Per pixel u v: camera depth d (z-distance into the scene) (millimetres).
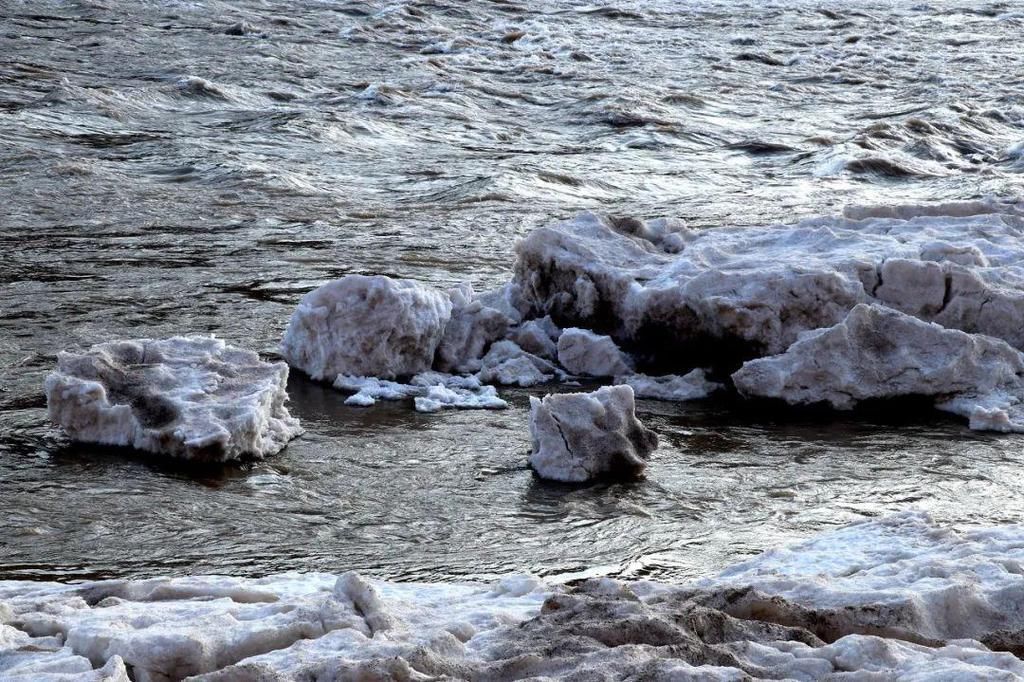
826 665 9891
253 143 43531
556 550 15297
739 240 23969
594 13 76688
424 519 16141
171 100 48656
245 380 18938
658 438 18094
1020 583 11594
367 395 20562
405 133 46719
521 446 18719
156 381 18734
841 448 18812
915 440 19172
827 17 78875
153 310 25125
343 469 17703
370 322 21234
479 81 55719
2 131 42281
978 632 11164
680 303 21812
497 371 21703
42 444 18188
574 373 22203
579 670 9445
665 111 51719
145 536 15469
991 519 16234
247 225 33281
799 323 21469
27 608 11570
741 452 18609
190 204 35344
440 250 31406
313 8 72438
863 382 20438
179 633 10453
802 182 41781
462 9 74562
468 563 14898
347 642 10375
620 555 15156
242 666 9516
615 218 24578
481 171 40844
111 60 55438
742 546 15430
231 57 57719
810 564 13023
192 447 17531
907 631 10914
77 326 23828
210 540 15406
